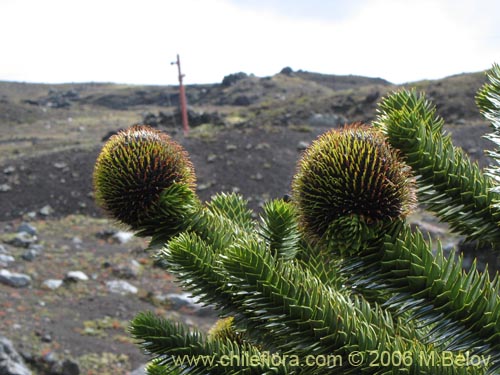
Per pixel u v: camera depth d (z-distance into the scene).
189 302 19.53
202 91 116.06
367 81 127.50
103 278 21.42
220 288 2.68
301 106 55.16
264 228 2.99
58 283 20.30
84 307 19.03
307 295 2.39
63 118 94.25
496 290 2.27
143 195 2.91
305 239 3.07
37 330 16.88
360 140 2.47
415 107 2.69
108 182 2.92
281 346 2.39
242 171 33.34
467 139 35.56
